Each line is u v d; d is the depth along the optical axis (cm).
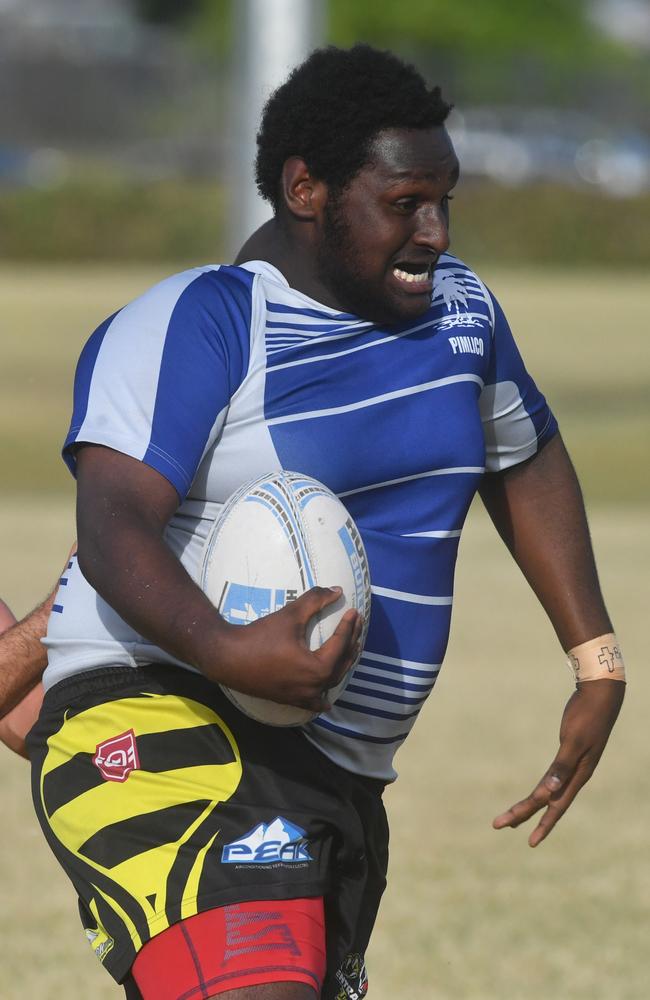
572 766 1084
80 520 909
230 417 959
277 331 974
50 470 5112
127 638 980
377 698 1002
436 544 1007
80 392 945
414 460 988
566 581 1120
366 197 955
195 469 934
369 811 1018
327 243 975
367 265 965
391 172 948
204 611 866
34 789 994
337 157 957
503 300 11100
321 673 852
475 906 1694
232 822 934
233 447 959
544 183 15075
